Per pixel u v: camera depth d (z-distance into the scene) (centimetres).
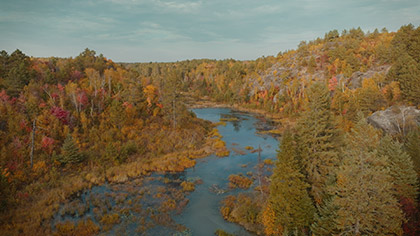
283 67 13738
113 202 3066
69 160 3872
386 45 9744
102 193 3297
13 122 3919
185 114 6556
